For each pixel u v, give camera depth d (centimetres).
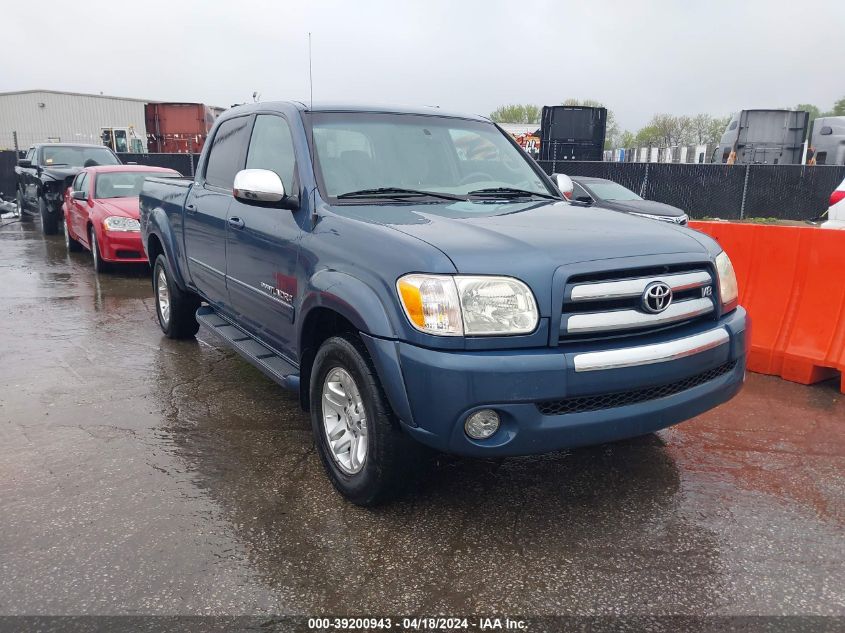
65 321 738
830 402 499
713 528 330
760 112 2069
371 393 316
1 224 1795
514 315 291
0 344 642
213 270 511
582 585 286
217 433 438
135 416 464
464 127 472
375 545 313
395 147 426
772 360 554
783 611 270
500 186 438
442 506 349
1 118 5347
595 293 301
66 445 416
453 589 282
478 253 298
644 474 386
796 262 548
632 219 375
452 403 286
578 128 2159
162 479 374
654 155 3506
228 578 287
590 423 300
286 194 396
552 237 320
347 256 332
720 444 427
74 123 5456
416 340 293
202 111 2341
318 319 365
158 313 677
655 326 318
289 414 471
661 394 321
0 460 395
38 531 320
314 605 271
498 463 399
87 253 1280
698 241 352
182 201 574
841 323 520
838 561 304
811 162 2114
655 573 294
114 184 1127
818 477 383
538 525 332
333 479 358
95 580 284
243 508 344
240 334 493
